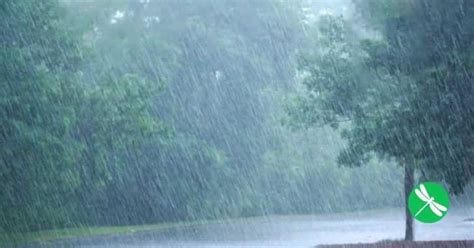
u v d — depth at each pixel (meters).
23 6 24.77
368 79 20.62
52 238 25.62
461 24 19.06
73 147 25.92
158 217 33.78
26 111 24.11
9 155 24.38
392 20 19.91
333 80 20.97
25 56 24.12
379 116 20.00
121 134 28.19
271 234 26.41
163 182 33.06
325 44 21.30
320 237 24.47
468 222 30.16
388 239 22.39
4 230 25.39
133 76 28.50
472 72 18.95
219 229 29.97
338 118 22.06
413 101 19.45
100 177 28.55
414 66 19.67
